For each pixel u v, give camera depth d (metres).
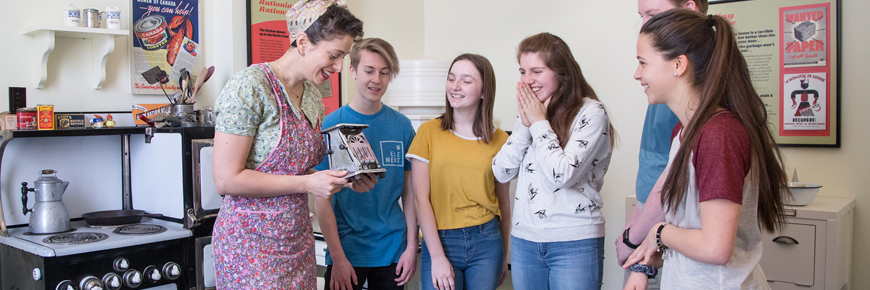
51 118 1.97
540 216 1.59
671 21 1.09
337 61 1.43
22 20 2.10
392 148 1.95
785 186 1.09
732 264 1.04
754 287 1.05
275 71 1.44
